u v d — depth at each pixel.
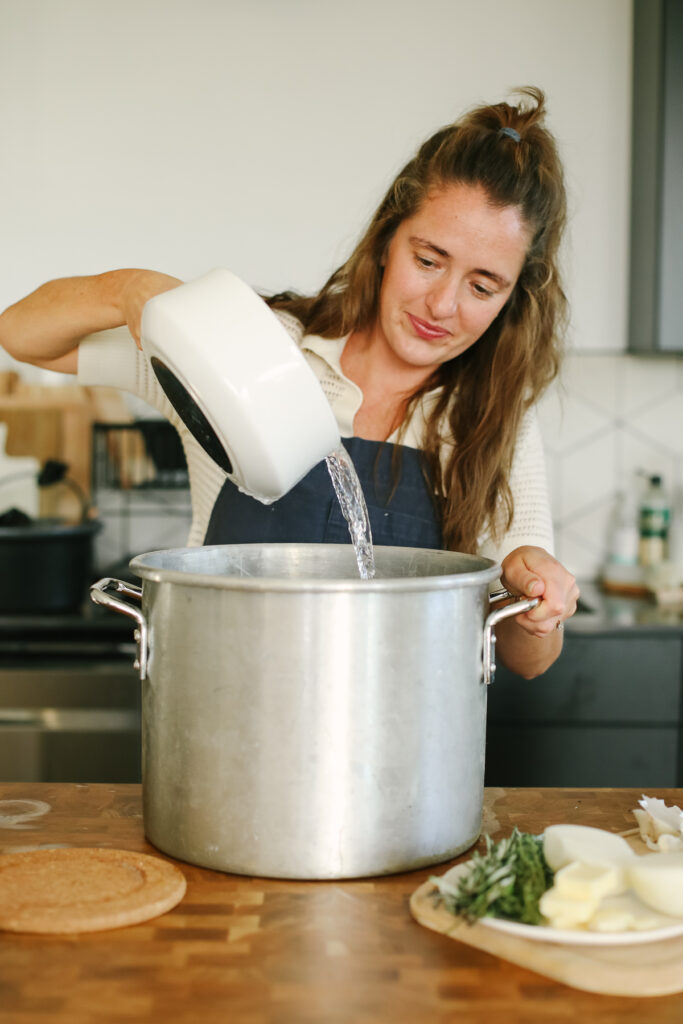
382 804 0.80
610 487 2.63
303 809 0.79
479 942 0.72
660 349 2.28
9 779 2.05
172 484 2.48
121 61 2.30
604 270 2.41
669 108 2.21
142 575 0.83
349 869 0.80
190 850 0.83
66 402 2.47
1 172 2.31
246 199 2.34
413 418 1.29
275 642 0.77
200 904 0.77
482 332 1.19
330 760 0.79
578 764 2.14
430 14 2.30
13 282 2.35
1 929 0.73
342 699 0.78
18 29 2.28
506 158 1.09
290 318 1.35
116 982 0.67
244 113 2.32
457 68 2.31
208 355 0.82
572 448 2.62
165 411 1.30
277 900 0.78
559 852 0.78
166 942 0.72
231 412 0.83
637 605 2.33
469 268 1.12
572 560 2.65
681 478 2.63
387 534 1.27
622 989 0.67
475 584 0.83
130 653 2.09
